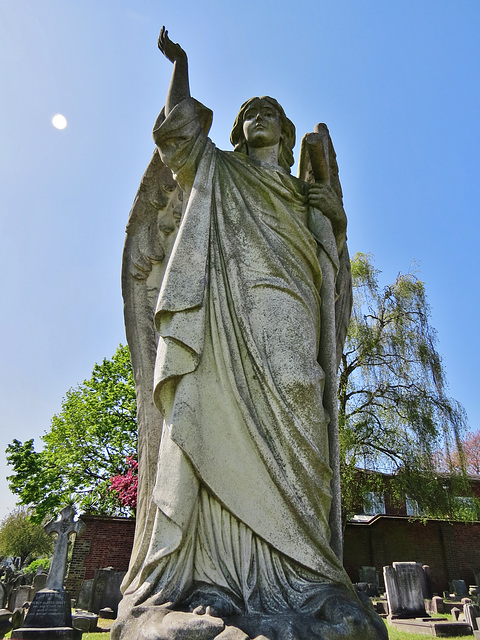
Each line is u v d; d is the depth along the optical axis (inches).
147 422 157.2
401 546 1077.8
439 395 878.4
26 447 1045.2
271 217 159.8
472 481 1269.7
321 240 165.3
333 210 171.3
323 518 124.0
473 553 1075.3
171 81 173.0
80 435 1004.6
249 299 144.6
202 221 150.8
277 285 145.8
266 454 123.3
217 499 119.3
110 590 584.4
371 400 881.5
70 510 470.6
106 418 1008.2
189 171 161.9
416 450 835.4
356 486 854.5
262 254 150.4
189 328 133.4
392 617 527.2
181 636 89.0
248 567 113.8
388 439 848.3
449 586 1030.4
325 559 118.6
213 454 122.6
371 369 890.1
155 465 149.9
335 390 148.9
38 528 2268.7
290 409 130.9
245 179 165.8
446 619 520.7
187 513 114.9
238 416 128.4
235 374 133.3
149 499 145.3
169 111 167.5
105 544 794.8
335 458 140.0
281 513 119.4
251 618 100.5
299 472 124.8
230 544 117.1
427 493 826.2
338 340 188.9
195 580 112.2
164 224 182.5
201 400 128.0
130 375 1068.5
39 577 764.0
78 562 780.0
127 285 180.1
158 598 103.9
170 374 127.8
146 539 129.4
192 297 136.6
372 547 1087.6
